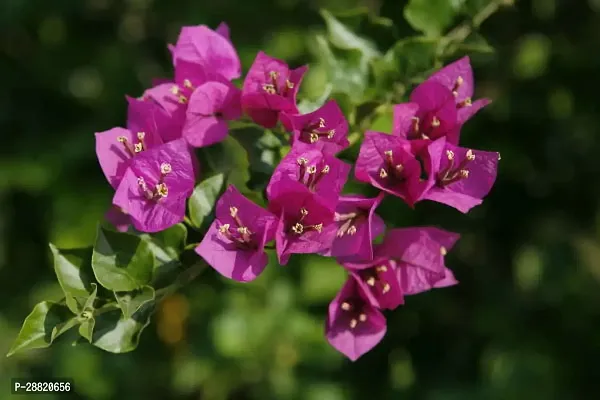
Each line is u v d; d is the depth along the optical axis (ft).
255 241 1.82
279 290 3.14
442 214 3.22
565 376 3.14
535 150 3.18
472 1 2.09
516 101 3.13
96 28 3.92
